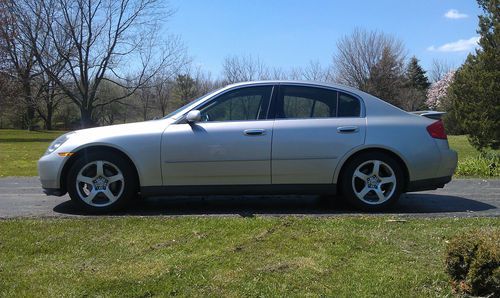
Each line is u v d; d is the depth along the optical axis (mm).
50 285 3547
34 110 50531
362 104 6016
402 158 5875
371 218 5367
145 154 5766
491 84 14844
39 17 37750
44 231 4836
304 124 5867
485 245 3379
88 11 39406
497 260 3275
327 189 5910
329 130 5855
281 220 5195
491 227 4918
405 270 3795
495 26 14945
